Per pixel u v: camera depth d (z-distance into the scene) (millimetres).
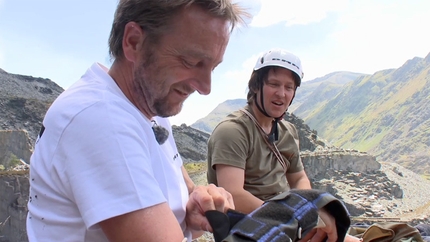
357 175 18734
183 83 836
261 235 714
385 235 1364
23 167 16859
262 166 1793
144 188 724
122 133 753
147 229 704
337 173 18781
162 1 777
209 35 799
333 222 845
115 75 894
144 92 851
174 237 721
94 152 728
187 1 778
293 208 774
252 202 1645
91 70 898
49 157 770
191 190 1109
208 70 831
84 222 716
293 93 1844
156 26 793
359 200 16516
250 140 1767
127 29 827
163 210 735
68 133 752
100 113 762
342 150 20703
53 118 788
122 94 858
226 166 1702
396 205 16906
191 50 798
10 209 13195
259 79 1810
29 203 852
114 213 694
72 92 823
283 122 1995
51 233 790
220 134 1750
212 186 941
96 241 763
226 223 799
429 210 16328
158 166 845
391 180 19375
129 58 840
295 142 1975
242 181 1691
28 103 29125
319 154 19531
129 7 824
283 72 1782
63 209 772
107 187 711
